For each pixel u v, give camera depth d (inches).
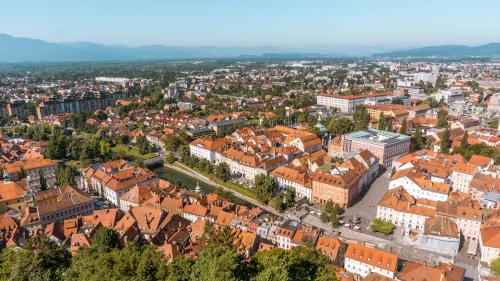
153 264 4645.7
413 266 6599.4
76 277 4598.9
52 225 7775.6
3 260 5068.9
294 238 7554.1
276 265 4320.9
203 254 4451.3
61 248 5674.2
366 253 6973.4
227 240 6815.9
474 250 7859.3
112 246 7081.7
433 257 7677.2
